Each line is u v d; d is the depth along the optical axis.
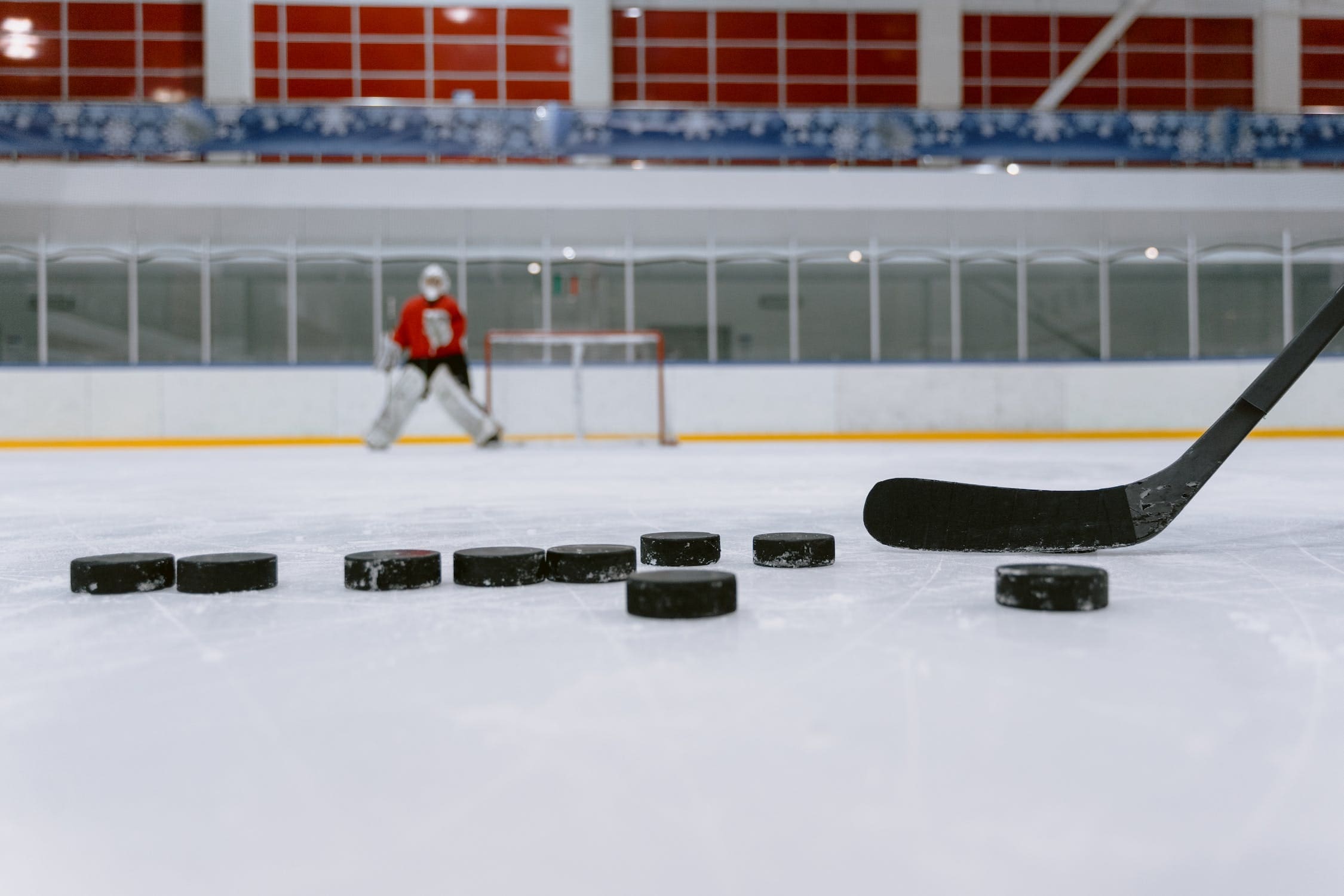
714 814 0.62
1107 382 9.98
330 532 2.40
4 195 9.84
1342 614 1.25
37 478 4.81
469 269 10.31
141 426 9.51
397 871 0.55
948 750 0.74
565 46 11.43
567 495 3.53
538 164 10.30
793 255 10.50
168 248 10.07
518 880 0.54
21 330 9.98
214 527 2.53
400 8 11.29
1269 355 10.57
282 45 11.21
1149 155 9.98
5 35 10.98
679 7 11.52
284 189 10.12
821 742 0.76
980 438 9.94
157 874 0.55
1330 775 0.69
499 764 0.72
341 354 10.28
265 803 0.65
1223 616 1.24
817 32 11.60
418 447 8.83
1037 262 10.63
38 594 1.47
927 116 9.95
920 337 10.68
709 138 9.88
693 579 1.24
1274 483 3.74
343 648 1.09
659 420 9.01
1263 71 11.66
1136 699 0.87
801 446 8.49
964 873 0.54
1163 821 0.61
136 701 0.90
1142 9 11.59
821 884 0.53
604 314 10.43
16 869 0.56
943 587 1.46
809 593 1.40
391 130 9.61
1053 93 11.68
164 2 11.05
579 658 1.03
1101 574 1.28
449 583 1.52
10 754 0.75
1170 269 10.65
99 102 9.99
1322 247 10.62
